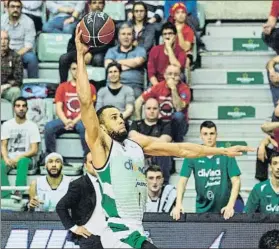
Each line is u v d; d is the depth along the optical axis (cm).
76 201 1989
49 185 2320
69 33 2870
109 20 1789
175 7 2733
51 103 2672
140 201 1752
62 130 2595
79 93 1714
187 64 2689
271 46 2747
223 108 2703
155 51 2667
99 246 1986
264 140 2427
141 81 2697
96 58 2742
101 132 1741
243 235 2119
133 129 2486
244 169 2570
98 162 1734
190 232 2128
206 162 2230
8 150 2550
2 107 2667
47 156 2331
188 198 2472
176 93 2564
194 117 2702
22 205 2378
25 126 2562
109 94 2600
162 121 2502
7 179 2494
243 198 2486
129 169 1741
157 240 2125
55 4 2905
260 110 2709
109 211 1742
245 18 2983
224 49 2895
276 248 1664
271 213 2134
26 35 2834
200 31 2903
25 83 2700
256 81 2788
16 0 2817
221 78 2788
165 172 2448
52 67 2834
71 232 2052
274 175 2197
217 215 2131
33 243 2147
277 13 2744
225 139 2636
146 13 2775
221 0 2992
